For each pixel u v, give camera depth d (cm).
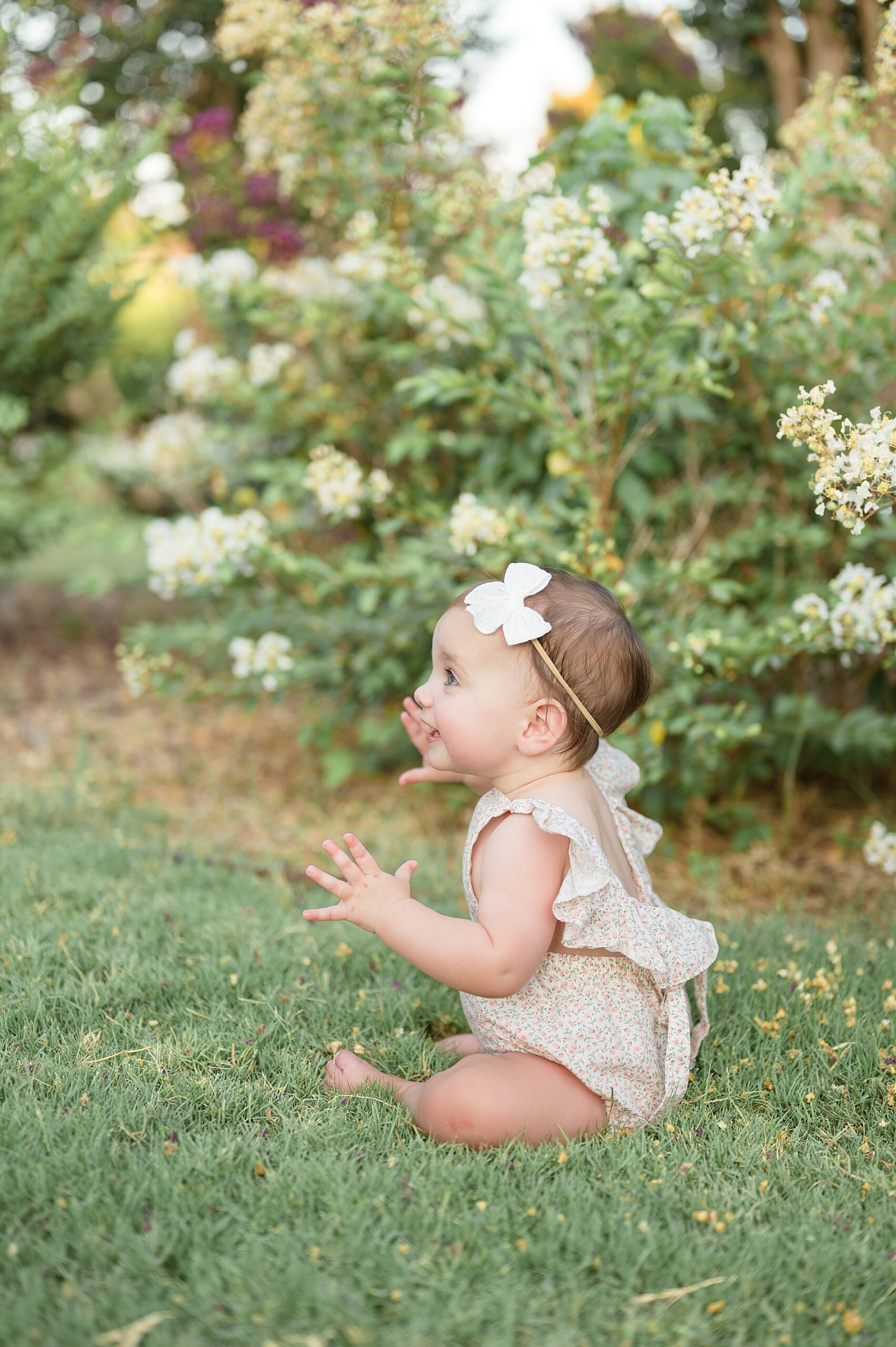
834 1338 136
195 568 345
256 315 403
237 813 389
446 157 352
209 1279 137
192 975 227
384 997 224
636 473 375
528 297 316
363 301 397
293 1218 150
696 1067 206
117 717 504
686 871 346
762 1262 146
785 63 622
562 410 325
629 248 311
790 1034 215
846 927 287
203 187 470
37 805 362
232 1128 173
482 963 171
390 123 348
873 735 338
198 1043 197
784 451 347
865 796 397
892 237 327
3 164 474
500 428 391
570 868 176
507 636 181
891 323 313
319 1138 170
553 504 321
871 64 507
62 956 229
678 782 358
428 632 359
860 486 198
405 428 402
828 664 389
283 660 353
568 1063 178
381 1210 151
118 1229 144
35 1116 166
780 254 328
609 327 287
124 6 673
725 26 642
